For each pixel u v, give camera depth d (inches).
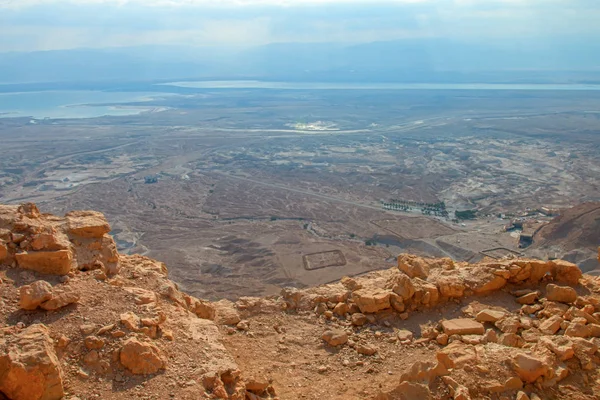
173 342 339.3
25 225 403.9
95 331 323.3
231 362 331.6
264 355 401.4
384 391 315.6
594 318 406.0
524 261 499.2
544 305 441.4
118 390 287.4
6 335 304.8
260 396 330.0
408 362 384.5
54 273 381.7
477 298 472.1
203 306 457.7
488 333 393.7
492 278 480.7
